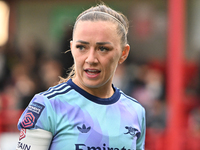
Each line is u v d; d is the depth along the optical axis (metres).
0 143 18.41
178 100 21.03
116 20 6.84
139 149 7.79
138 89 22.80
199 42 27.81
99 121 6.77
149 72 24.55
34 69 25.70
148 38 27.75
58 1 28.52
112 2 28.00
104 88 7.03
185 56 27.84
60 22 28.44
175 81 21.25
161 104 22.98
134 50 27.86
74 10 28.30
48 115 6.45
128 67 24.72
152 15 27.77
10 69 25.84
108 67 6.71
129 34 27.94
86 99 6.85
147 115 21.31
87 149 6.50
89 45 6.55
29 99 23.55
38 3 28.94
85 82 6.73
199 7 27.81
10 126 20.58
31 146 6.35
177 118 20.64
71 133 6.48
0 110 22.28
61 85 6.98
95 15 6.65
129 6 27.95
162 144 20.17
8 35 29.17
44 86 24.45
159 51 27.62
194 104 24.38
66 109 6.61
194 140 19.98
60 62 25.73
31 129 6.38
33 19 29.05
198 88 25.27
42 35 28.84
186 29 27.95
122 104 7.36
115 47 6.74
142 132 7.75
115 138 6.80
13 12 29.34
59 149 6.45
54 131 6.52
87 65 6.59
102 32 6.54
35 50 27.25
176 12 21.31
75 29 6.78
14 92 23.78
